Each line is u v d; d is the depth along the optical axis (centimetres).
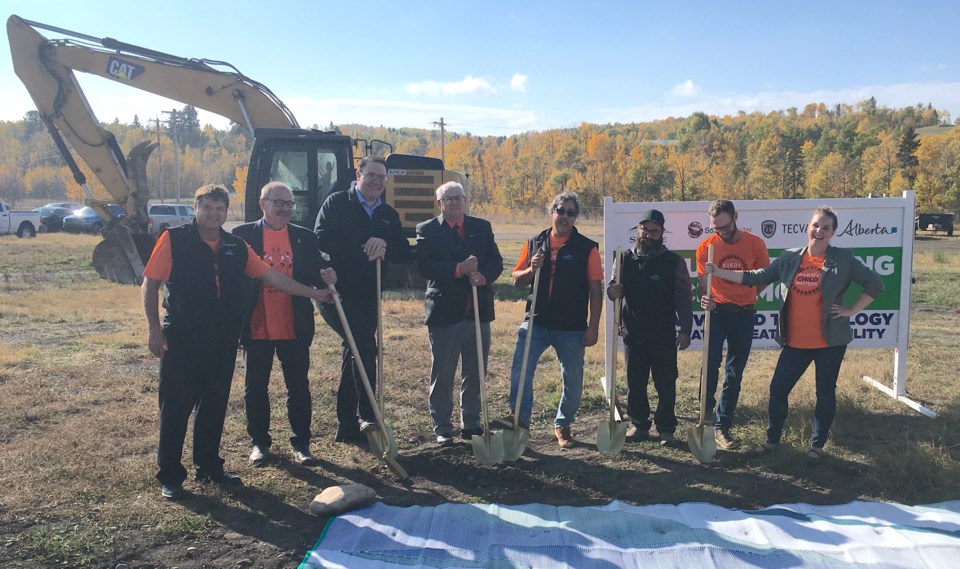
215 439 439
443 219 509
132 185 1439
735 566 337
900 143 7512
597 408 635
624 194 7412
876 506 410
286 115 1403
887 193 6562
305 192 1244
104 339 881
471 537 369
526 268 534
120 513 397
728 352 528
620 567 337
